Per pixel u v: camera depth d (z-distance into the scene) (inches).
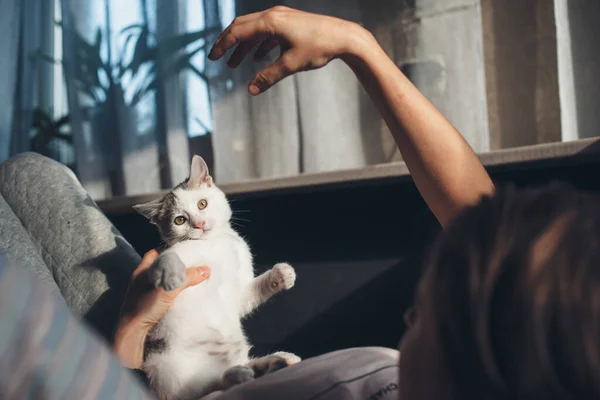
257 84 39.1
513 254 13.7
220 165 97.7
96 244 59.4
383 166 80.0
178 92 100.9
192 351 55.0
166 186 102.6
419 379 15.6
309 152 91.7
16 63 115.0
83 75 108.3
